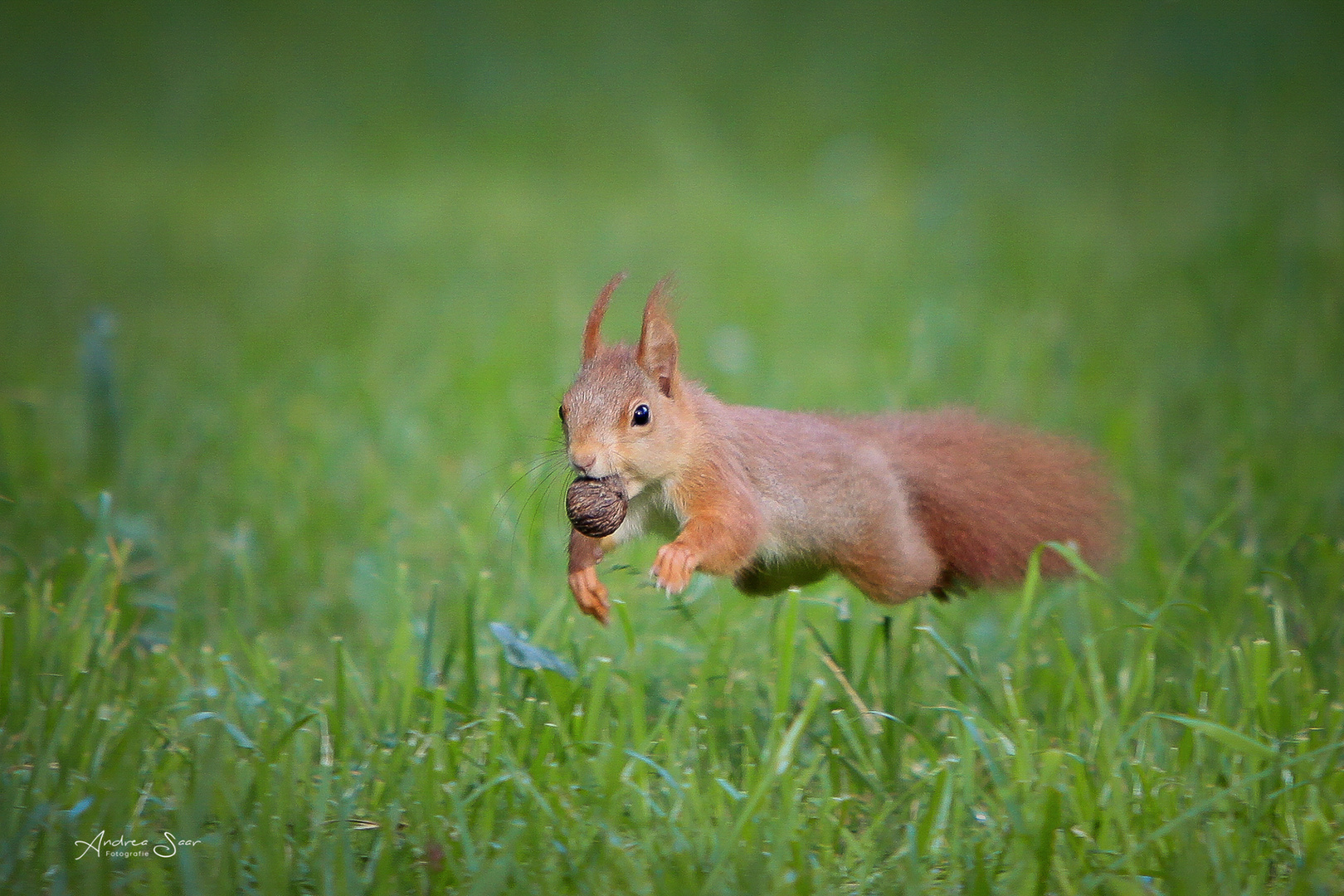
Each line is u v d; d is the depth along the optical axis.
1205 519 10.50
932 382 14.38
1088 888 5.76
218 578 10.02
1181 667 8.26
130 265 22.00
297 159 31.12
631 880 5.79
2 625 7.34
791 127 31.84
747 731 7.00
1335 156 22.42
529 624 8.81
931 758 6.82
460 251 22.73
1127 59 31.67
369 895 5.82
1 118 33.84
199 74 35.56
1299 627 8.27
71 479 11.48
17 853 5.76
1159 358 15.13
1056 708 7.57
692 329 17.41
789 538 8.00
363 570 9.42
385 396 14.62
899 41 36.09
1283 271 16.64
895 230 23.50
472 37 36.94
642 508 8.11
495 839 6.21
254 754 6.81
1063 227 22.44
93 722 6.78
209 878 5.76
